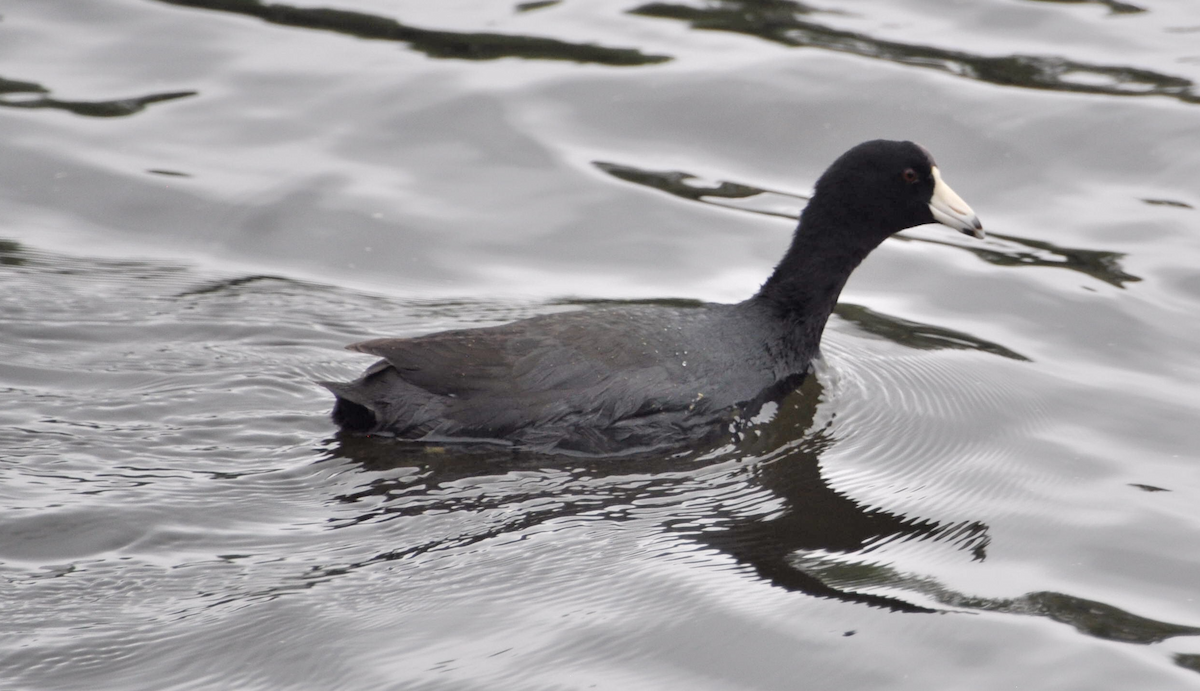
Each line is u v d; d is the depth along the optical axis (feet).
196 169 58.03
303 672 29.12
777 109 62.75
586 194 57.82
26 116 60.75
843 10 71.36
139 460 37.19
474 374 38.88
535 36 68.74
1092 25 68.74
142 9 69.92
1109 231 55.26
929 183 44.73
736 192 58.29
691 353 41.65
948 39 67.87
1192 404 44.14
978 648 30.94
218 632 30.17
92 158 58.34
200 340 45.27
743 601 32.42
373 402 38.75
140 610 30.78
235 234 54.29
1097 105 62.13
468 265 53.16
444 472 37.58
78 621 30.25
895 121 61.62
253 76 64.75
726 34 69.00
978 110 62.03
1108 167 59.11
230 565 32.68
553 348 39.65
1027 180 58.65
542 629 30.99
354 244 54.08
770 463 39.52
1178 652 31.14
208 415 40.04
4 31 67.51
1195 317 49.73
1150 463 40.57
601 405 39.24
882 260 55.47
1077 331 49.34
